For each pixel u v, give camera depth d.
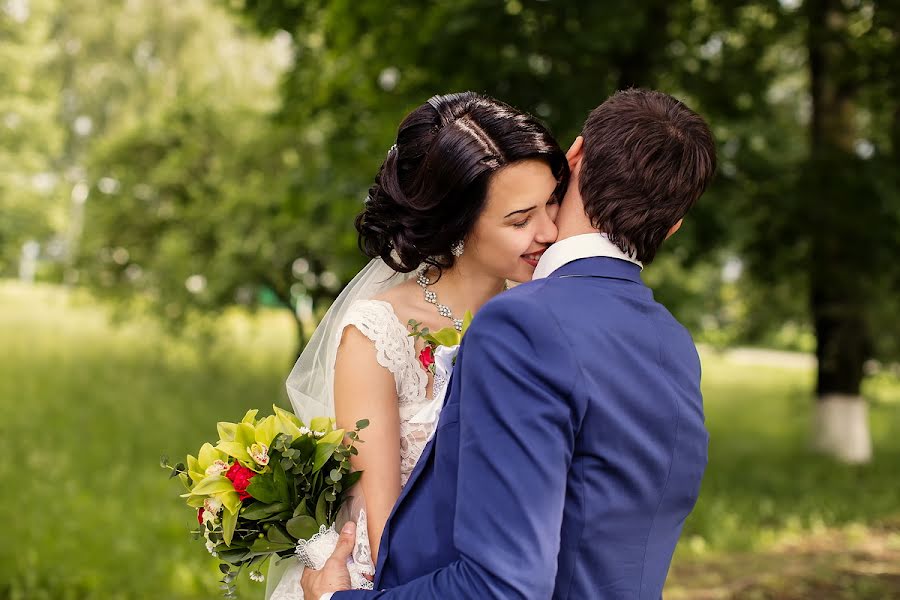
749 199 9.15
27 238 20.70
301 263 12.60
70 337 19.23
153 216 14.29
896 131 9.55
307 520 1.52
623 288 1.34
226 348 15.30
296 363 1.78
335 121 8.66
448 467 1.30
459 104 1.57
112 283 14.83
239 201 12.41
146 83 21.91
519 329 1.24
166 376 14.70
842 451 11.14
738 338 12.90
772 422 14.92
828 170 8.91
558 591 1.24
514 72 6.94
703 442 1.37
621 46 7.12
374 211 1.65
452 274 1.71
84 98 22.53
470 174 1.48
